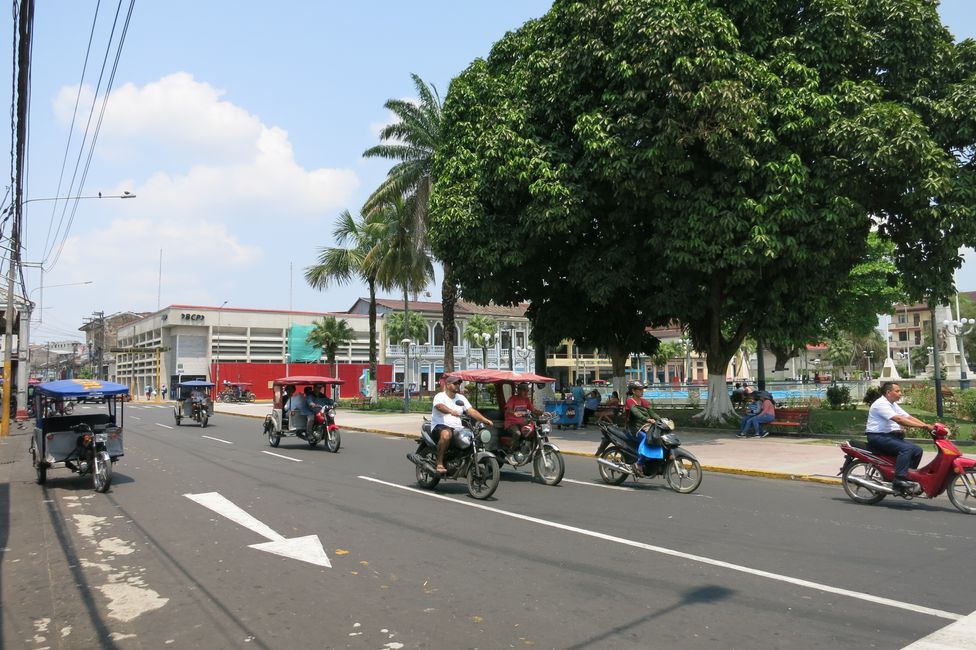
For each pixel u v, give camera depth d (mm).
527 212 17172
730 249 15828
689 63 14742
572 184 16781
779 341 19203
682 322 22594
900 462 8938
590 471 12906
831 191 15562
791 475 11703
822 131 15523
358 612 5043
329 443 16453
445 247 19219
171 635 4672
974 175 16516
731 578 5797
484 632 4613
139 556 6773
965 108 16516
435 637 4535
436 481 10484
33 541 7520
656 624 4734
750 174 15562
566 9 17781
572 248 19906
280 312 65375
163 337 62344
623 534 7461
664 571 6020
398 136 28562
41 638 4684
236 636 4621
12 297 24938
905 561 6316
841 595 5332
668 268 18234
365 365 65062
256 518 8445
